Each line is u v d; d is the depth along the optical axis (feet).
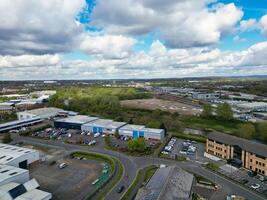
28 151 224.33
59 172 205.67
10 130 360.89
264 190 171.83
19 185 155.02
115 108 501.97
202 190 172.04
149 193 146.20
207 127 385.50
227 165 220.64
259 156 202.59
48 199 149.18
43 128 369.50
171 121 367.45
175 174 169.58
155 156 245.24
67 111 497.05
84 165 222.69
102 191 170.19
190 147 272.72
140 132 316.81
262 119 438.81
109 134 336.49
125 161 230.68
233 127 389.19
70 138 318.45
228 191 171.22
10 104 588.50
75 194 167.22
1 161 199.93
